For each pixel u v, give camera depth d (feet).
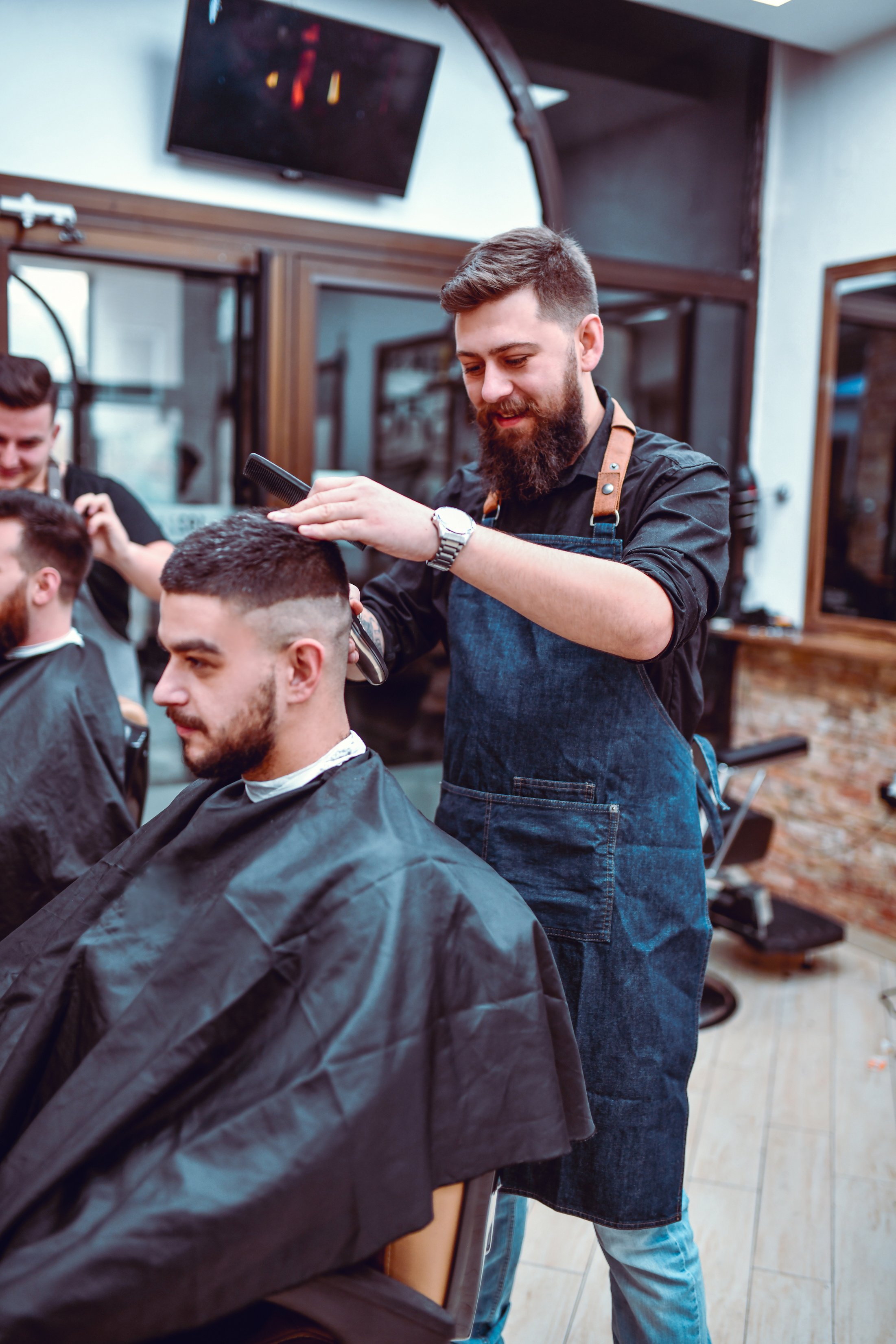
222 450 10.96
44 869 5.16
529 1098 3.17
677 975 4.17
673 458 4.14
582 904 4.13
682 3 9.66
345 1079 2.80
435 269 10.36
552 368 3.92
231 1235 2.64
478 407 4.10
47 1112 3.01
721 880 9.73
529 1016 3.19
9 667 5.34
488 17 10.05
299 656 3.23
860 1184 6.95
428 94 9.54
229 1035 3.01
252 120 8.94
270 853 3.22
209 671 3.17
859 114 10.91
